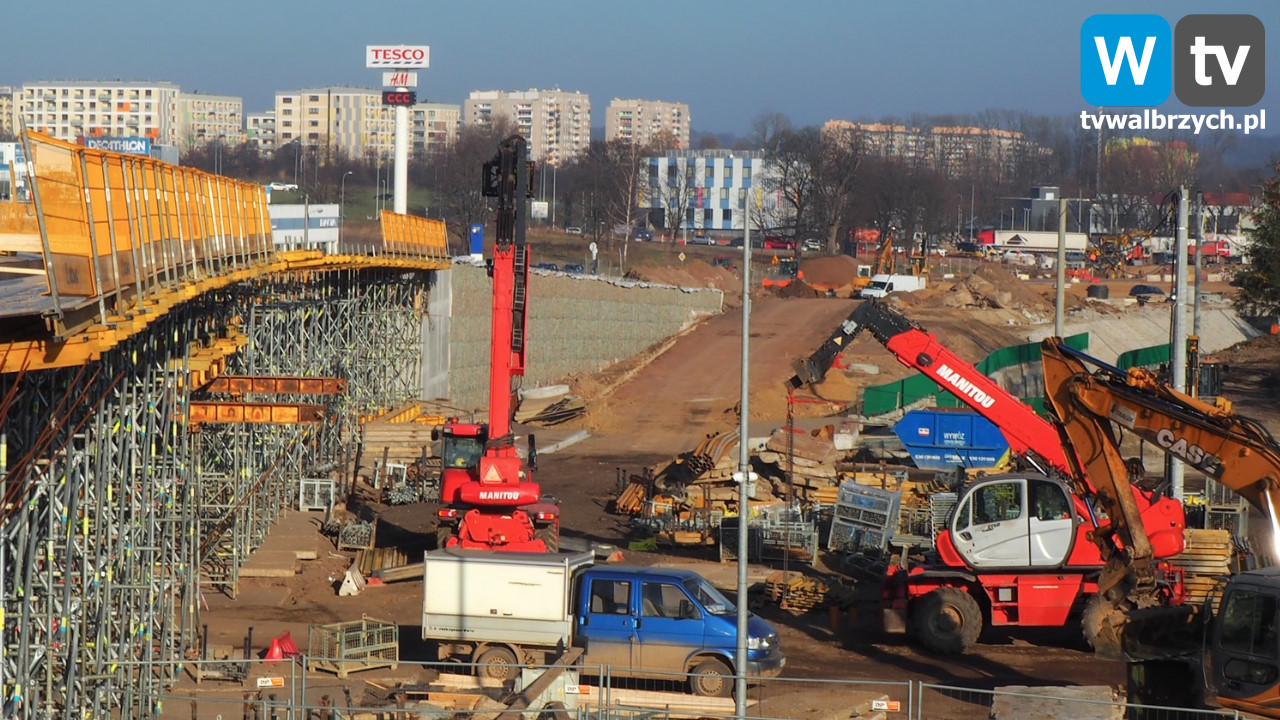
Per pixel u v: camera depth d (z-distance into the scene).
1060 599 27.06
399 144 84.56
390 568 33.50
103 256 17.17
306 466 45.41
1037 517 27.03
